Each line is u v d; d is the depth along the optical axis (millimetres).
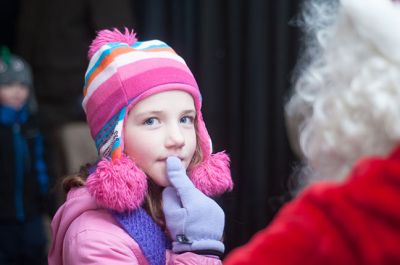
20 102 3371
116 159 1453
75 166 3689
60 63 3674
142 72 1491
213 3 3695
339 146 956
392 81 911
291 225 936
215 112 3713
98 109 1529
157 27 3736
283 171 3637
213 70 3713
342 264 889
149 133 1479
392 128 906
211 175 1565
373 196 882
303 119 1105
